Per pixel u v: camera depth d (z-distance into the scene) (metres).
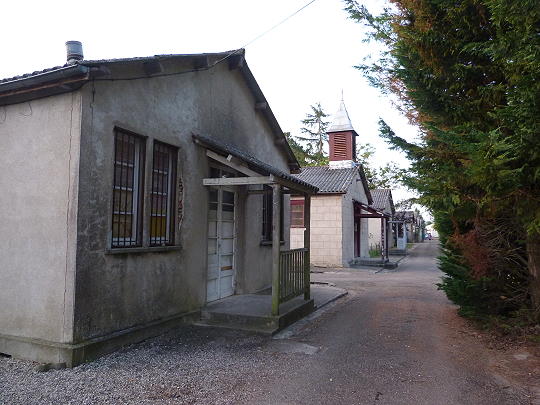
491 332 6.96
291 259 8.31
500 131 5.39
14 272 5.58
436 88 6.64
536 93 4.59
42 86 5.30
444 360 5.68
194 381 4.78
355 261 22.16
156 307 6.63
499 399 4.42
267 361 5.56
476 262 6.82
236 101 9.49
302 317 8.38
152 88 6.59
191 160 7.61
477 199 5.55
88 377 4.76
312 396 4.44
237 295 9.42
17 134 5.70
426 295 11.65
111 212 5.76
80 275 5.24
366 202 26.78
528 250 6.72
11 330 5.54
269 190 9.77
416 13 6.58
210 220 8.52
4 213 5.71
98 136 5.53
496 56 5.29
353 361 5.62
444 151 6.34
